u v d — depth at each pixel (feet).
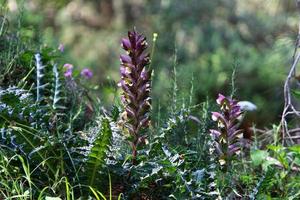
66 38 52.85
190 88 21.08
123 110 15.94
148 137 17.71
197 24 53.83
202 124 18.11
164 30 53.52
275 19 47.24
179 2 54.70
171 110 18.45
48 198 13.83
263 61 45.52
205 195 14.92
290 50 35.50
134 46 14.75
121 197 15.10
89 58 52.21
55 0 50.39
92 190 14.30
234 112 14.71
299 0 24.57
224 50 51.21
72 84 20.99
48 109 17.22
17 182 14.90
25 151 15.23
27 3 40.60
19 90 16.16
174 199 15.11
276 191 18.02
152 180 15.15
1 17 22.89
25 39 22.81
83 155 15.14
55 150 15.15
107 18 56.08
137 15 55.88
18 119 15.30
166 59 46.96
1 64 20.20
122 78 14.87
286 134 21.06
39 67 18.86
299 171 18.81
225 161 14.83
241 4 53.93
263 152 18.31
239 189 17.72
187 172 15.20
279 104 35.50
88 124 19.34
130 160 15.31
